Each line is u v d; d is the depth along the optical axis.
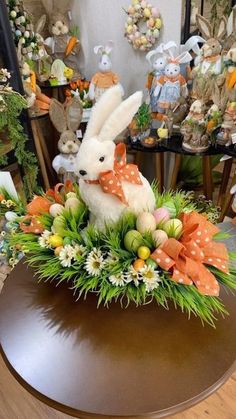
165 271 0.68
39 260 0.78
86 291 0.71
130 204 0.73
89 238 0.73
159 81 1.60
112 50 1.87
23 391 1.11
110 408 0.55
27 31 1.65
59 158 1.77
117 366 0.61
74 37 1.92
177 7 1.50
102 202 0.74
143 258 0.69
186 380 0.59
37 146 1.82
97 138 0.70
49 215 0.81
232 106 1.45
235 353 0.63
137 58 1.79
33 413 1.05
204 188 1.81
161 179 1.83
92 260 0.69
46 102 1.78
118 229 0.73
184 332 0.67
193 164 1.96
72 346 0.64
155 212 0.75
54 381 0.59
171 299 0.72
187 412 1.02
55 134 2.16
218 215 1.63
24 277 0.81
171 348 0.64
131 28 1.67
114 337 0.66
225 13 1.49
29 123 1.51
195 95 1.58
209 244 0.73
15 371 0.61
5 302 0.75
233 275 0.71
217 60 1.46
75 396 0.57
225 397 1.05
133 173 0.75
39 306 0.73
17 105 1.22
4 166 1.43
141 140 1.69
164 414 0.55
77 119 1.68
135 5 1.60
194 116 1.53
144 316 0.70
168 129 1.67
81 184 0.76
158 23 1.59
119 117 0.68
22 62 1.65
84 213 0.81
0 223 1.23
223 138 1.52
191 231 0.71
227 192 1.69
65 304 0.73
